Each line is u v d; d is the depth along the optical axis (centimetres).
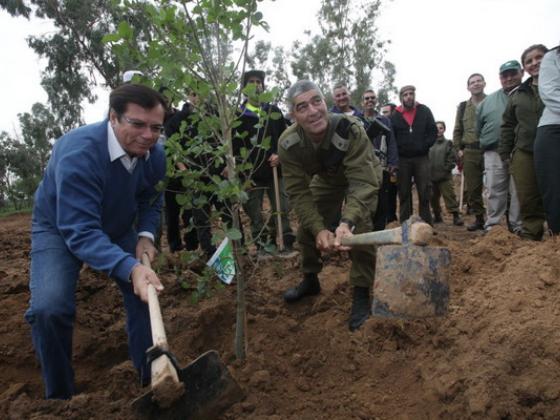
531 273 301
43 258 239
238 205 259
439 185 866
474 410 202
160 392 173
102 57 1705
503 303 275
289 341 291
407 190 680
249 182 250
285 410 232
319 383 254
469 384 216
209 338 321
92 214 222
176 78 229
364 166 302
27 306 381
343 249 278
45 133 2577
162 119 230
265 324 315
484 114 584
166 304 382
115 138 230
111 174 235
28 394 304
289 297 371
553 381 207
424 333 280
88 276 424
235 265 264
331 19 2327
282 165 324
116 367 297
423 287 229
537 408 199
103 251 213
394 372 257
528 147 450
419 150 661
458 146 766
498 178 582
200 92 233
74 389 259
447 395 221
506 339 238
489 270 372
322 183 354
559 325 235
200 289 277
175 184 497
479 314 276
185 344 319
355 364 265
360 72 2345
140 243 274
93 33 1673
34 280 236
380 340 283
